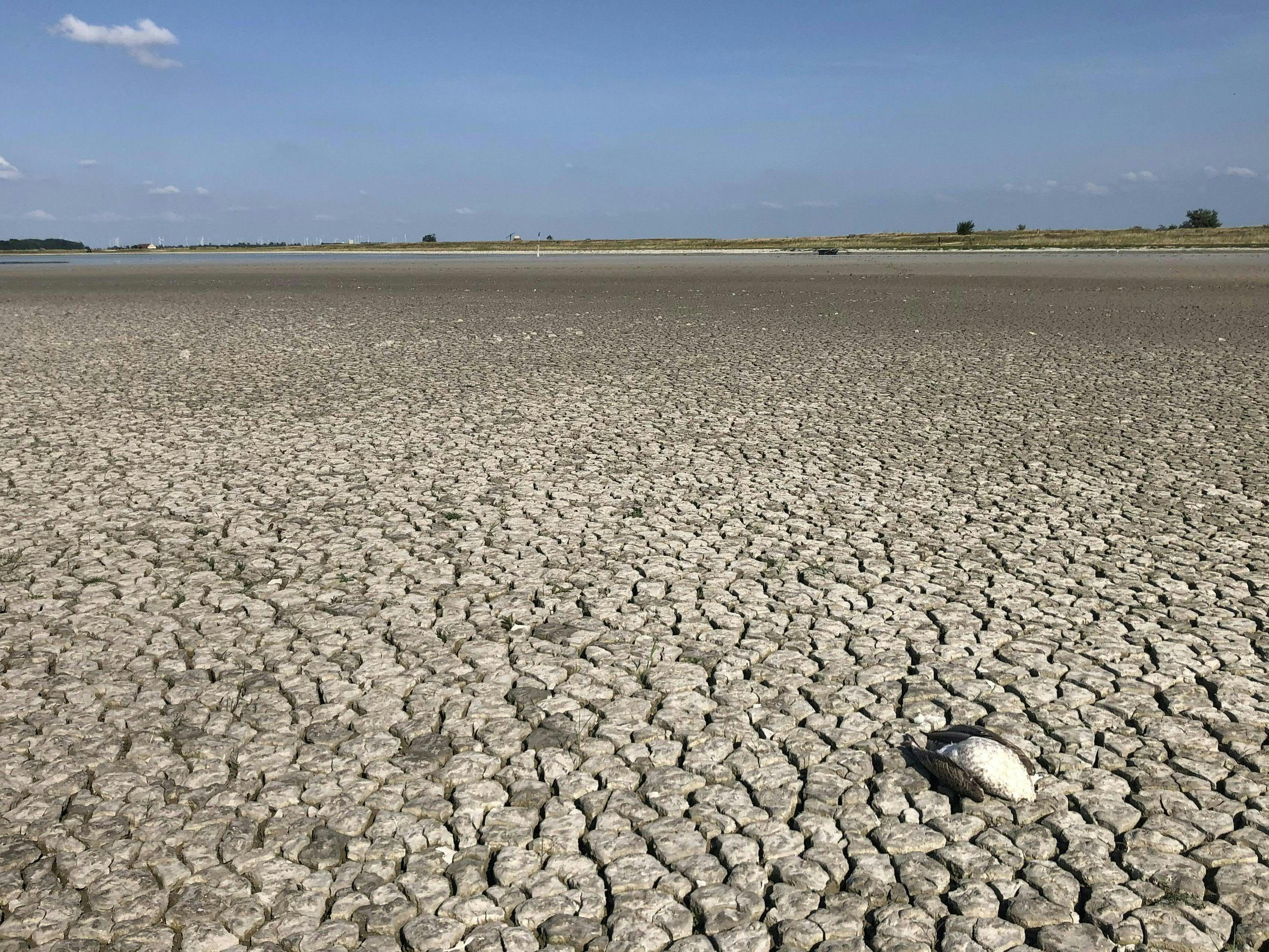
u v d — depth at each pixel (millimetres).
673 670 4727
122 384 12711
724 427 9805
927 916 3117
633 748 4055
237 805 3691
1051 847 3432
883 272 39781
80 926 3070
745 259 57031
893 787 3789
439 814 3633
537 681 4633
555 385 12352
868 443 9086
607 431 9672
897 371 13117
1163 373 12734
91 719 4312
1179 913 3111
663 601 5539
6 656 4898
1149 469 8086
